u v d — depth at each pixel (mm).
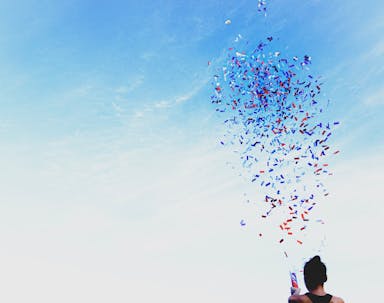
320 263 2975
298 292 2986
